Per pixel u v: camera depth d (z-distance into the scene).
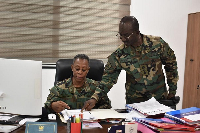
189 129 1.30
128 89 1.98
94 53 3.10
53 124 1.23
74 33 3.02
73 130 1.24
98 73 2.04
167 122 1.40
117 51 1.87
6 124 1.40
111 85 1.85
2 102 1.41
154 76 1.88
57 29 2.96
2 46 2.85
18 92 1.39
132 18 1.67
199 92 3.12
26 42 2.90
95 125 1.44
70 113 1.56
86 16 3.03
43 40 2.94
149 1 3.19
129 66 1.85
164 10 3.26
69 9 2.96
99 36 3.09
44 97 2.96
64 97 1.83
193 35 3.24
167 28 3.31
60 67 2.00
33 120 1.48
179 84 3.46
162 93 1.94
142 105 1.71
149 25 3.24
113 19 3.12
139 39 1.79
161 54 1.86
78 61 1.77
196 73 3.18
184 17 3.35
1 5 2.78
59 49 2.99
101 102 1.85
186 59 3.40
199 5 3.38
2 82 1.39
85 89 1.86
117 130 1.19
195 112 1.53
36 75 1.38
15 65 1.38
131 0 3.14
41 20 2.90
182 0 3.30
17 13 2.84
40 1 2.87
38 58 2.96
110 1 3.07
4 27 2.83
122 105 3.21
